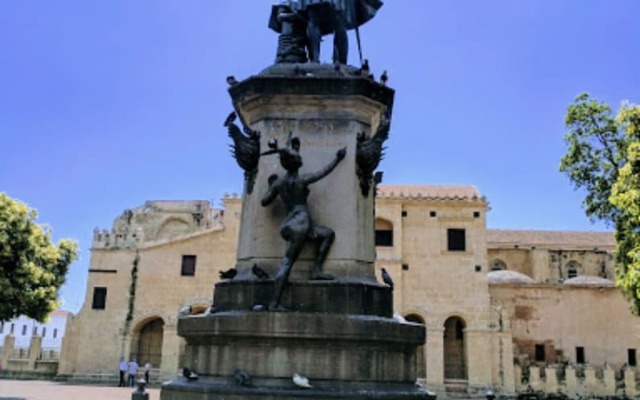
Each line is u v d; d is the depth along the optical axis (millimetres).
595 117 27453
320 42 9922
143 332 44156
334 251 8117
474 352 41000
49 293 25000
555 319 45031
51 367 44125
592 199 27859
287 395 6781
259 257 8250
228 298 7988
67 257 26812
